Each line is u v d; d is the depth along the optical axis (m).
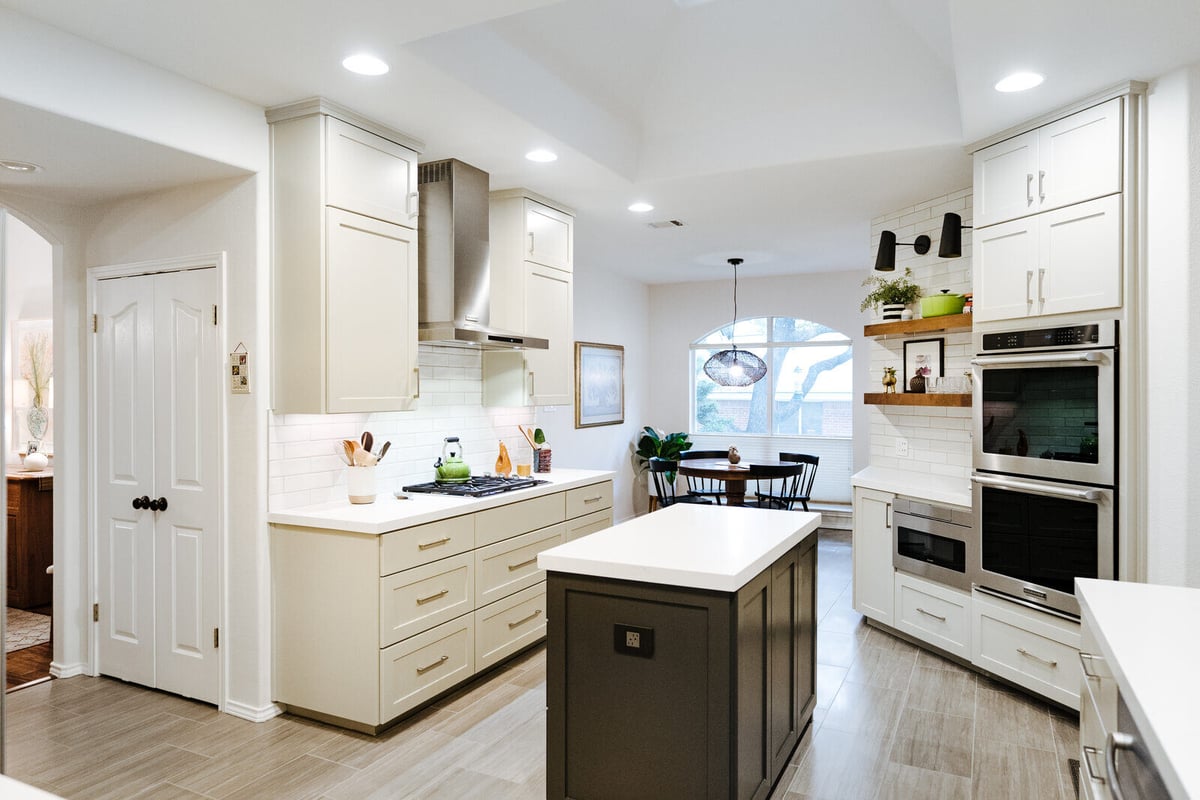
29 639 4.37
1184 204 2.85
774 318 8.20
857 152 3.82
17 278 6.06
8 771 2.79
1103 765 1.58
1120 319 3.03
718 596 2.13
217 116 3.02
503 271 4.49
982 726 3.20
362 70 2.84
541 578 4.15
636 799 2.27
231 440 3.29
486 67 3.09
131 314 3.60
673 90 4.05
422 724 3.22
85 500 3.78
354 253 3.27
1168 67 2.85
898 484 4.38
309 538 3.19
